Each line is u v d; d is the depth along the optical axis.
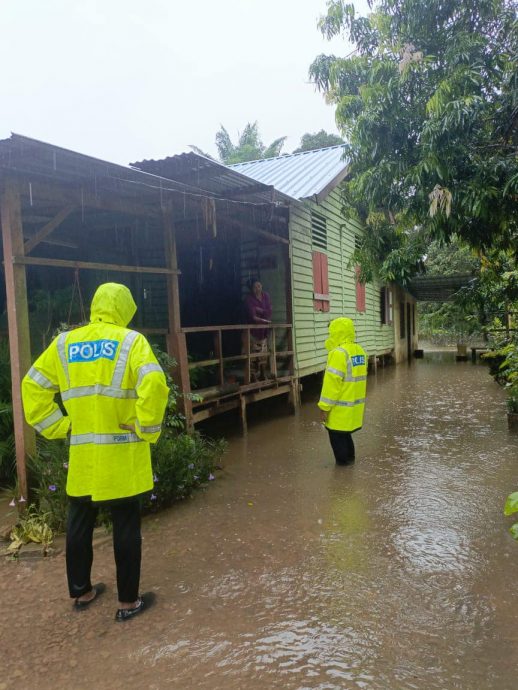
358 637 2.59
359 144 6.21
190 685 2.29
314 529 3.98
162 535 3.95
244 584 3.16
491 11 5.46
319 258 11.05
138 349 2.73
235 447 6.71
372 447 6.57
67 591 3.16
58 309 6.27
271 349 8.59
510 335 12.05
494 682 2.25
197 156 5.41
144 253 9.16
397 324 19.47
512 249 6.97
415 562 3.39
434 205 5.07
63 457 4.20
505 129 5.55
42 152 3.72
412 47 5.55
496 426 7.57
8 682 2.35
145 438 2.69
